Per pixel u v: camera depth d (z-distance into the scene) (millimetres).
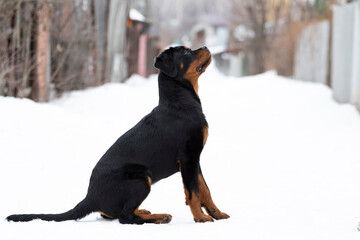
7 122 6793
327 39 15938
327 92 13500
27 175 5711
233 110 11586
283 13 29141
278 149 7941
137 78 18922
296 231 3887
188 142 4156
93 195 4188
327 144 8117
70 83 12047
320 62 16500
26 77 9555
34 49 9922
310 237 3693
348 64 11375
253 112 11242
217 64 48500
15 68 9609
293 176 6367
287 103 12148
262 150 7914
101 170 4176
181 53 4238
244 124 10023
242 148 8070
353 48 11180
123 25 16672
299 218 4465
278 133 9133
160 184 6043
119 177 4094
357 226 4047
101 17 14883
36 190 5375
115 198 4121
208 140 8688
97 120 8961
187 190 4180
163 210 4961
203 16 67750
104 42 15234
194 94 4320
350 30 11336
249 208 4957
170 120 4180
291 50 20578
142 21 22250
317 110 11070
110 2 15453
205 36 64688
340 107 11031
